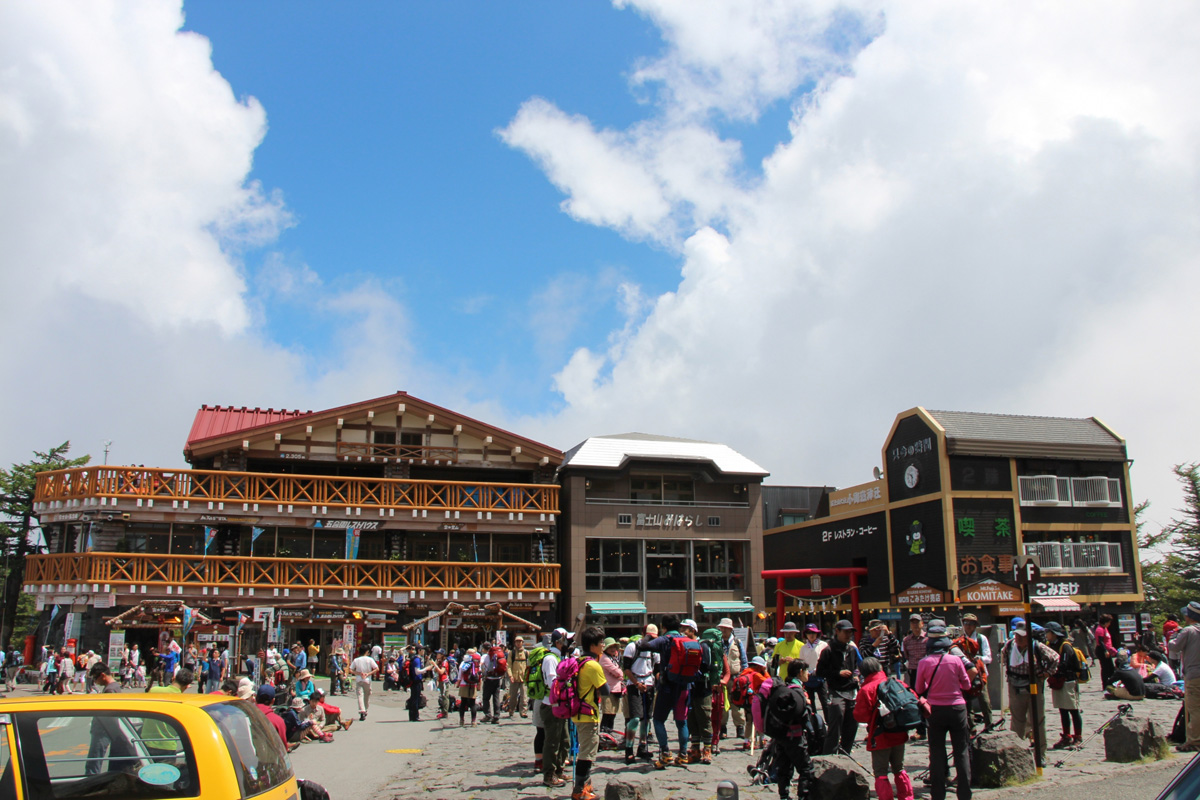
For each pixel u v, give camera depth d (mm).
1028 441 38188
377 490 37562
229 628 32469
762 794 10227
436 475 40719
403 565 36875
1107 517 39094
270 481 36281
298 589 35188
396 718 22859
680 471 42156
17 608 56562
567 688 10242
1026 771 10180
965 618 14898
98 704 5785
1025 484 37875
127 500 33906
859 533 42062
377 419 39719
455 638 37875
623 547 41125
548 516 39344
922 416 38344
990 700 16406
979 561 36344
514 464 40719
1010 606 35781
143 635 33062
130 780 5590
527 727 18734
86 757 5668
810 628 14297
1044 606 36031
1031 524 37594
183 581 33688
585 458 41156
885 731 8719
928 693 9023
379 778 12836
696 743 12258
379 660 33969
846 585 42375
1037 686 10984
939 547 36688
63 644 32531
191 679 12727
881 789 8734
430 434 40156
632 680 12609
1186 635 11758
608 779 11219
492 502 38969
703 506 42219
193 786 5582
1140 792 9562
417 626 35094
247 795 5762
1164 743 11516
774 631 45375
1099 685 24656
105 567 32750
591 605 39156
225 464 37125
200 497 34750
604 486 41406
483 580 37812
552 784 11281
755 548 42469
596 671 10133
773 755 10055
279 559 35281
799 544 47000
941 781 8953
